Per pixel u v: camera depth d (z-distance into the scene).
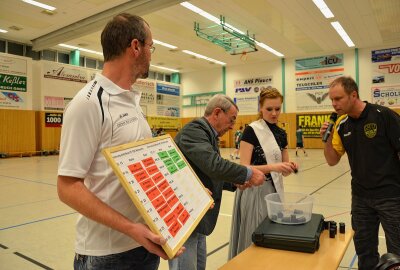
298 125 17.17
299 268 1.38
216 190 1.71
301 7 10.17
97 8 10.17
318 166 9.40
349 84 2.10
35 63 14.30
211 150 1.58
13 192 5.70
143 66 1.23
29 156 13.73
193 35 13.09
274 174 2.21
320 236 1.77
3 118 13.07
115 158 0.96
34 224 3.85
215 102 1.74
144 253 1.23
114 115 1.13
